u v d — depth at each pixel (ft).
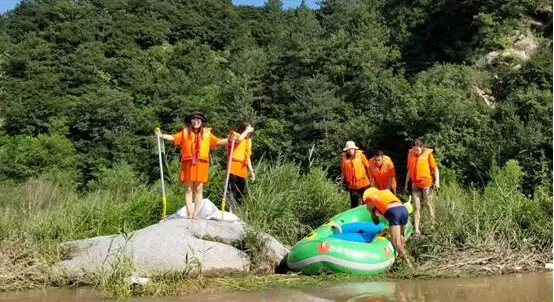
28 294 22.89
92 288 23.43
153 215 34.58
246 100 126.82
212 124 123.54
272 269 27.12
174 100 143.95
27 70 170.71
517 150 74.43
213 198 35.86
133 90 161.27
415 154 32.40
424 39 150.51
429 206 32.32
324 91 112.78
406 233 29.68
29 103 146.30
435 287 23.03
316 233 28.86
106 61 182.29
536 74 98.89
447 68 109.60
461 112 84.64
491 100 102.58
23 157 122.52
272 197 33.55
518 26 122.01
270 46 213.05
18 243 27.04
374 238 28.37
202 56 212.23
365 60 122.62
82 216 33.37
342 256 25.58
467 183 75.56
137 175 118.21
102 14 231.30
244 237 27.61
